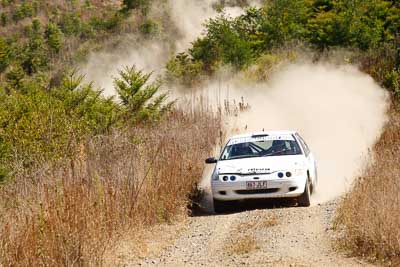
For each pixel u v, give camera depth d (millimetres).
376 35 63250
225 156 25344
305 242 17625
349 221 17828
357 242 16609
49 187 19109
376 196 18250
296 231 18875
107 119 33781
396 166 22328
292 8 76375
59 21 179750
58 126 27719
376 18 66438
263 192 22984
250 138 26031
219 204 23531
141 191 21547
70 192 18281
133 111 40188
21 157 24875
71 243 15656
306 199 23359
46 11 188250
